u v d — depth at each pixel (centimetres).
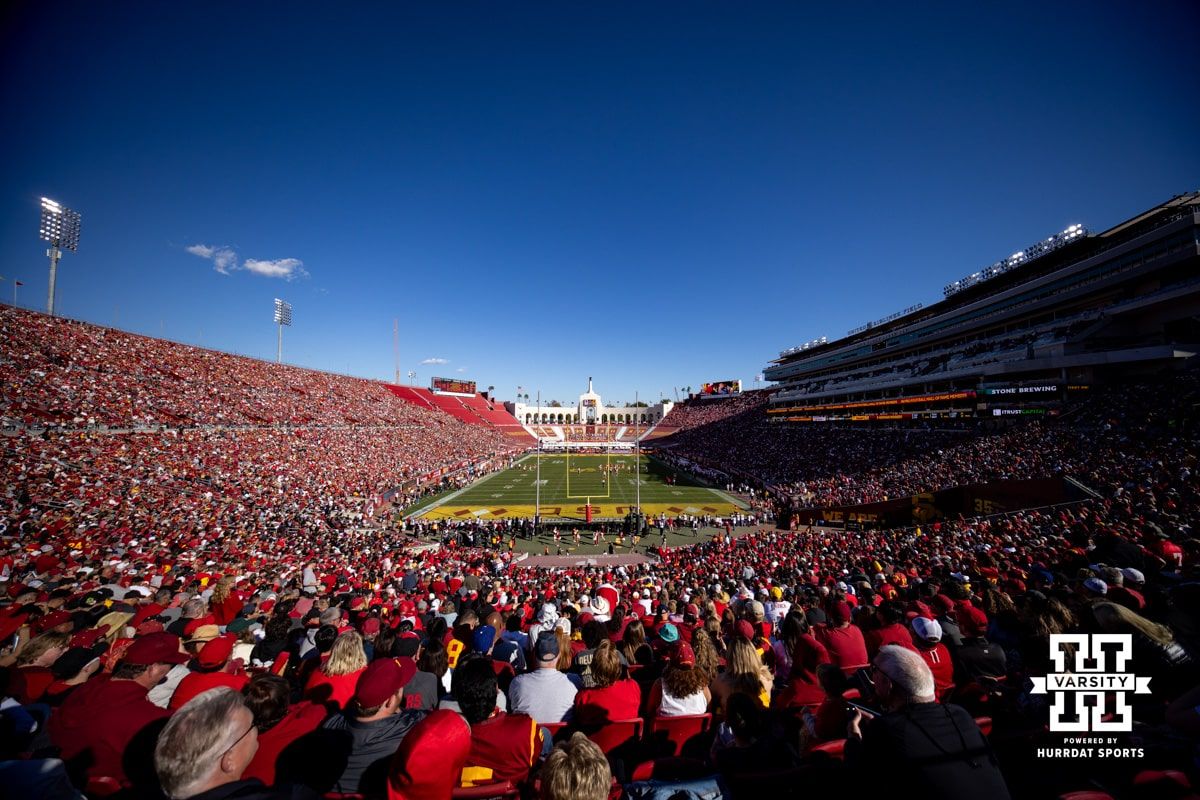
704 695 430
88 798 294
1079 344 3456
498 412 11925
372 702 307
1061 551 1336
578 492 4769
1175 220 3009
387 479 4353
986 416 4056
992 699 413
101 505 2214
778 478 4722
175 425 3634
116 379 3812
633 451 9262
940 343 5356
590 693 412
